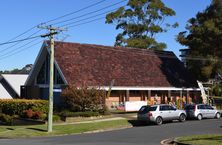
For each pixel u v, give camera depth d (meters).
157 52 57.31
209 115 41.84
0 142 24.31
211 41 53.38
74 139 25.62
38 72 50.25
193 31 55.00
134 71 50.62
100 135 28.28
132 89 47.78
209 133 27.92
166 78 53.09
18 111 43.78
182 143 21.86
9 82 62.56
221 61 54.44
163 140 24.25
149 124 37.03
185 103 50.75
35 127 34.16
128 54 53.34
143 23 75.19
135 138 25.56
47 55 48.53
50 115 31.22
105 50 51.34
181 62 58.41
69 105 41.09
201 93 55.53
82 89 41.12
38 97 49.16
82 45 50.00
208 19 54.44
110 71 48.22
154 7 74.25
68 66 45.53
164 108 37.03
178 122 38.00
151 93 51.41
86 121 38.31
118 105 47.22
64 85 44.22
